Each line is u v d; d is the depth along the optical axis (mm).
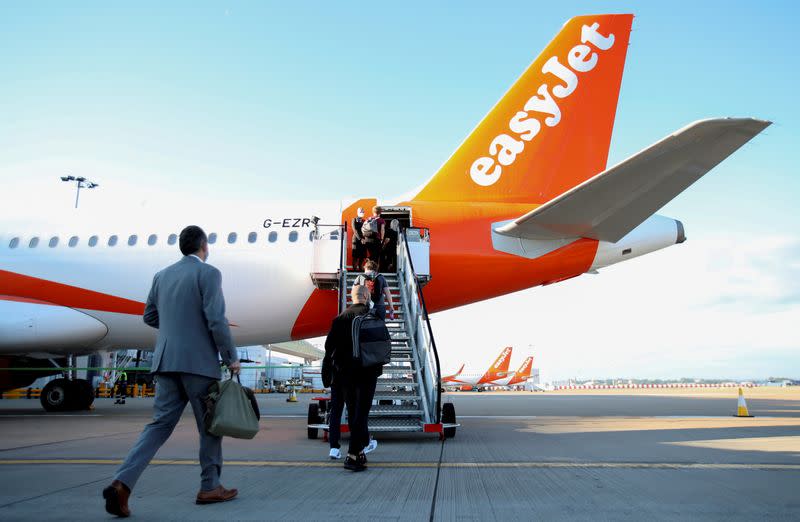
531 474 4844
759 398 25234
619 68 11773
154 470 5098
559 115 11820
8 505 3697
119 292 11812
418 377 8070
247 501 3826
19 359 14398
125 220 12305
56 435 8266
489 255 11086
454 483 4449
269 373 66625
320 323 12000
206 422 3643
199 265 3795
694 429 8930
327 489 4227
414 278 9281
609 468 5137
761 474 4805
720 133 7336
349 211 11688
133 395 30531
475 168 11953
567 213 9750
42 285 11859
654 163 8039
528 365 62406
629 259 11586
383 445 6938
